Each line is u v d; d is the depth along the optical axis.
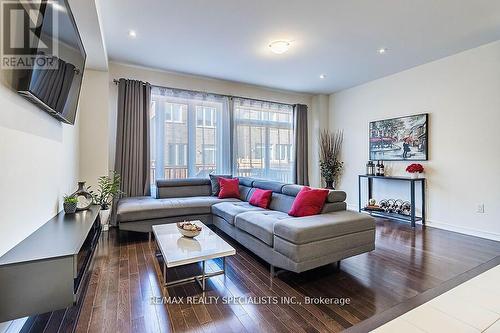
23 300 1.31
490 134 3.41
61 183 2.58
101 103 3.77
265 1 2.48
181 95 4.58
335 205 2.85
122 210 3.28
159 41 3.34
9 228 1.45
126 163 4.09
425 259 2.71
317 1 2.48
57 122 2.41
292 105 5.79
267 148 5.48
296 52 3.66
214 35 3.17
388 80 4.68
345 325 1.64
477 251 2.94
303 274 2.38
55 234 1.76
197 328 1.61
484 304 1.88
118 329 1.59
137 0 2.47
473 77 3.56
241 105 5.18
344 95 5.60
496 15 2.71
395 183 4.60
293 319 1.70
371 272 2.40
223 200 4.02
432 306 1.86
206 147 4.80
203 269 2.09
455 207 3.77
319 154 5.93
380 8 2.58
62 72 1.90
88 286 2.13
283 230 2.23
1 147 1.36
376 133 4.88
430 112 4.05
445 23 2.88
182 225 2.50
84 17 2.35
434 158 4.01
